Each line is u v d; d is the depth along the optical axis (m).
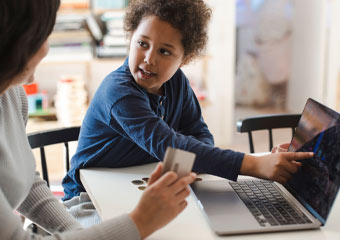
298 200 1.08
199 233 0.95
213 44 3.50
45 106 3.12
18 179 0.95
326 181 0.99
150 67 1.22
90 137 1.39
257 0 4.24
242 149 3.60
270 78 4.40
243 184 1.19
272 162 1.13
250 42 4.34
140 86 1.30
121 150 1.34
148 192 0.85
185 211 1.05
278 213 1.02
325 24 3.82
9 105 0.99
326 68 3.90
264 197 1.11
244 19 4.29
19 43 0.73
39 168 2.97
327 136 1.03
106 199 1.12
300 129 1.19
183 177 0.88
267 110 4.44
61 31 3.01
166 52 1.22
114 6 3.03
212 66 3.54
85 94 3.04
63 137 1.50
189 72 3.55
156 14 1.19
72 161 1.43
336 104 3.90
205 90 3.56
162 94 1.41
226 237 0.93
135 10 1.26
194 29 1.27
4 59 0.73
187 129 1.54
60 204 1.12
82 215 1.25
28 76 0.82
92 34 3.11
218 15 3.44
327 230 0.96
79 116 3.01
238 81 4.41
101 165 1.36
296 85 4.27
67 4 2.95
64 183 1.46
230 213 1.01
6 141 0.95
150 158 1.39
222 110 3.65
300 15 4.12
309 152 1.10
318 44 3.88
